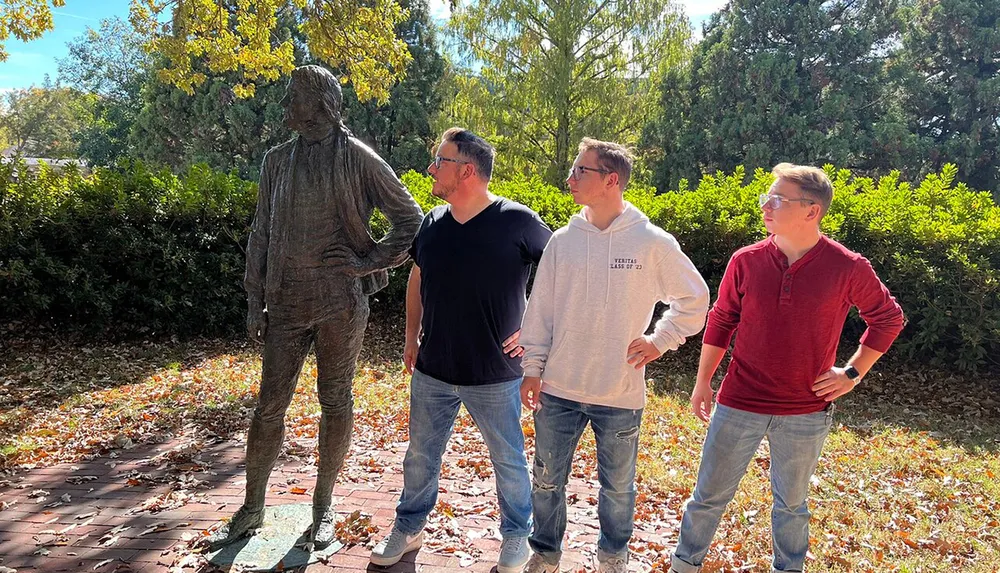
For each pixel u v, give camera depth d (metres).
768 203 2.63
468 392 2.93
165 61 23.27
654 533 3.63
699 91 23.69
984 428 6.34
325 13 8.31
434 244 2.89
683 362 8.52
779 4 22.61
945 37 23.67
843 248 2.63
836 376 2.62
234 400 6.41
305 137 2.89
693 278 2.64
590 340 2.68
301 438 5.13
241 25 8.95
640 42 21.23
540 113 22.09
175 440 5.23
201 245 9.38
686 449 5.24
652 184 23.62
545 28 21.39
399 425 5.57
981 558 3.57
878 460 5.12
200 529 3.48
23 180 8.86
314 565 3.01
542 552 2.87
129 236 8.97
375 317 10.28
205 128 23.02
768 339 2.66
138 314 9.18
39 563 3.14
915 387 7.50
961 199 7.90
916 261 7.32
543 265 2.79
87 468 4.54
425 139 24.66
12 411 6.05
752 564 3.33
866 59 23.00
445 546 3.25
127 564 3.10
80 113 39.66
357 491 3.99
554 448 2.79
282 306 2.93
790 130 21.41
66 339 8.84
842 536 3.76
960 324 7.19
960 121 23.30
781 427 2.71
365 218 2.98
